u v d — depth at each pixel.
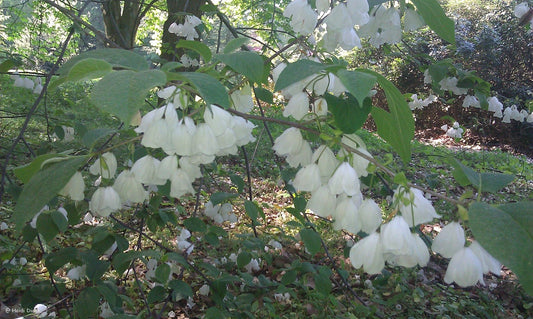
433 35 13.82
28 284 2.65
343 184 1.19
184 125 1.08
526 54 13.38
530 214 0.82
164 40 5.37
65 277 3.67
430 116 14.92
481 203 0.85
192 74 0.94
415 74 14.89
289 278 2.74
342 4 1.48
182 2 5.53
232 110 1.27
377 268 1.08
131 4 8.77
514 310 4.31
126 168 1.33
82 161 1.09
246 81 1.58
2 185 2.35
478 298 4.56
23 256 4.04
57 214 1.86
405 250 1.04
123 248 2.19
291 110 1.40
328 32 1.59
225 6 10.91
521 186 8.30
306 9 1.60
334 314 3.67
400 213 1.11
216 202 2.57
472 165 8.95
